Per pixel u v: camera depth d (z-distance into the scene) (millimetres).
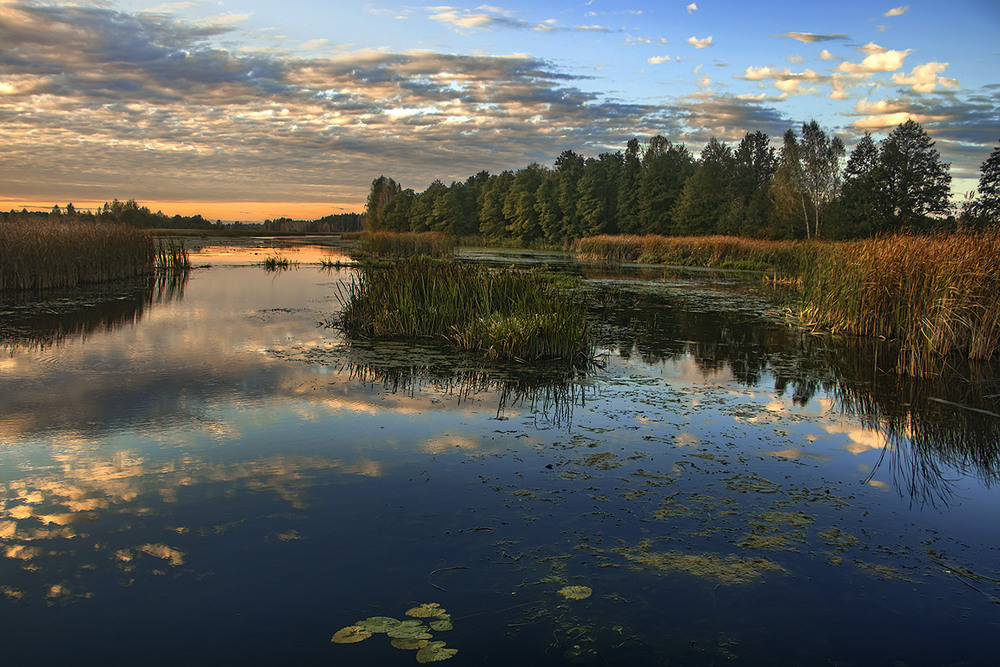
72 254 19203
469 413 6727
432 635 3014
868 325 12562
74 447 5504
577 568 3648
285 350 9852
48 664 2811
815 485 4988
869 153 48094
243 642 2969
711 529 4180
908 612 3297
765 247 35531
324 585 3439
